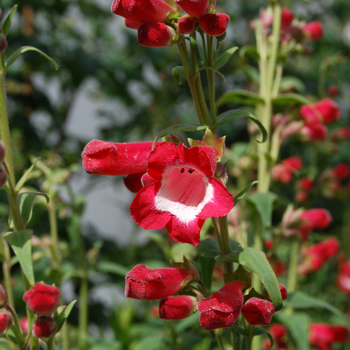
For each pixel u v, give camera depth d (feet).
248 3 2.71
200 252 1.31
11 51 2.28
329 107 1.72
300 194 2.11
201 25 1.26
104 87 2.73
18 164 2.24
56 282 1.62
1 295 1.27
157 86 2.85
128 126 2.80
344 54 2.86
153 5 1.26
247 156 1.83
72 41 2.53
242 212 1.67
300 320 1.57
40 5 2.43
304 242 1.92
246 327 1.34
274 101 1.64
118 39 2.93
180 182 1.28
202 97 1.30
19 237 1.27
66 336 1.58
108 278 2.30
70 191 1.75
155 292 1.26
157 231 2.50
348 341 2.13
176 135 1.30
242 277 1.29
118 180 2.84
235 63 2.59
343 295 2.31
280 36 1.68
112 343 1.81
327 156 2.51
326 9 2.91
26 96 2.52
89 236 2.56
